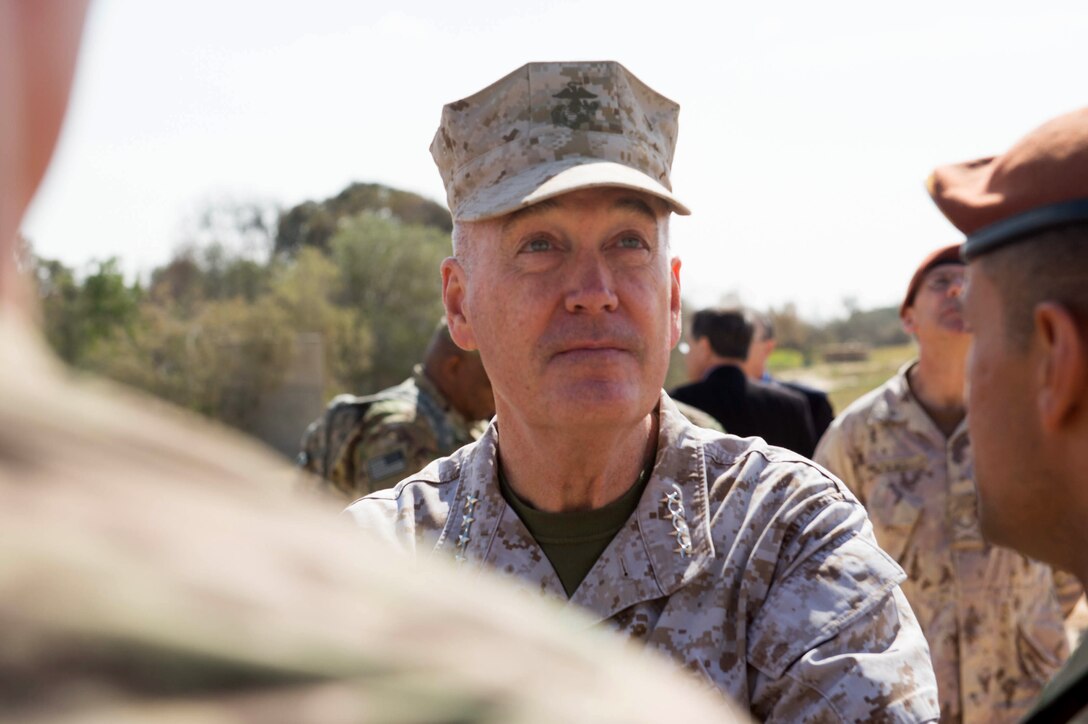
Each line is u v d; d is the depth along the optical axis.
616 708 0.50
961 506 3.85
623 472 2.04
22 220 0.47
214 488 0.49
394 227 32.34
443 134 2.19
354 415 4.34
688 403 5.48
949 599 3.83
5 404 0.44
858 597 1.82
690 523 1.98
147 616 0.41
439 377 4.32
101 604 0.40
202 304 31.64
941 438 3.95
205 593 0.43
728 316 5.62
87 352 25.20
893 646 1.81
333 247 32.31
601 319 1.97
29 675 0.38
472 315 2.11
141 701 0.39
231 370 24.61
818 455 4.24
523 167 2.06
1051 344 1.23
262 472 0.53
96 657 0.39
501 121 2.10
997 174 1.31
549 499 2.05
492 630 0.51
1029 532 1.31
